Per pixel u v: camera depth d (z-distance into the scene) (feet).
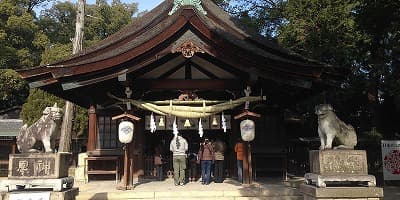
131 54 37.24
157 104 42.42
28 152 27.89
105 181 49.32
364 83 53.31
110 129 51.78
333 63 52.85
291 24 52.54
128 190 37.93
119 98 41.14
